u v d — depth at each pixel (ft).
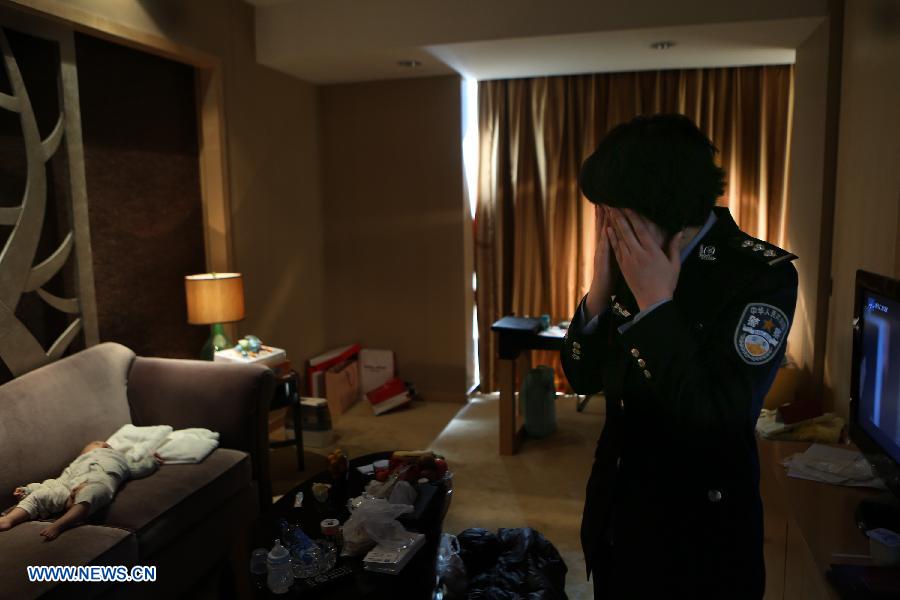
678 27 11.40
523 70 14.70
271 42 13.47
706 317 2.95
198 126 12.47
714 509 3.10
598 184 2.88
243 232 13.32
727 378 2.78
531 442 13.00
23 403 7.96
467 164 15.85
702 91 14.60
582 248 15.56
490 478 11.25
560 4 11.88
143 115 11.16
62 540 6.66
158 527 7.43
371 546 6.61
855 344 6.14
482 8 12.26
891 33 8.09
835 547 4.94
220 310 11.00
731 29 11.48
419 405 15.80
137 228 11.10
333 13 13.03
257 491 9.45
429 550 6.60
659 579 3.19
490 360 16.51
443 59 13.64
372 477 8.45
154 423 9.70
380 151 15.85
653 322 2.76
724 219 3.13
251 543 6.87
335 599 5.85
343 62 13.82
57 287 9.53
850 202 9.79
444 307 15.85
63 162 9.47
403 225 15.92
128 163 10.87
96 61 10.18
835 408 10.37
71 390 8.70
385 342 16.43
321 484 7.80
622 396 3.26
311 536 6.98
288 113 14.85
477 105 15.84
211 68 12.26
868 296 5.88
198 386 9.64
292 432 12.98
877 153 8.60
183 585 7.93
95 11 9.61
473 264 16.35
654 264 2.80
